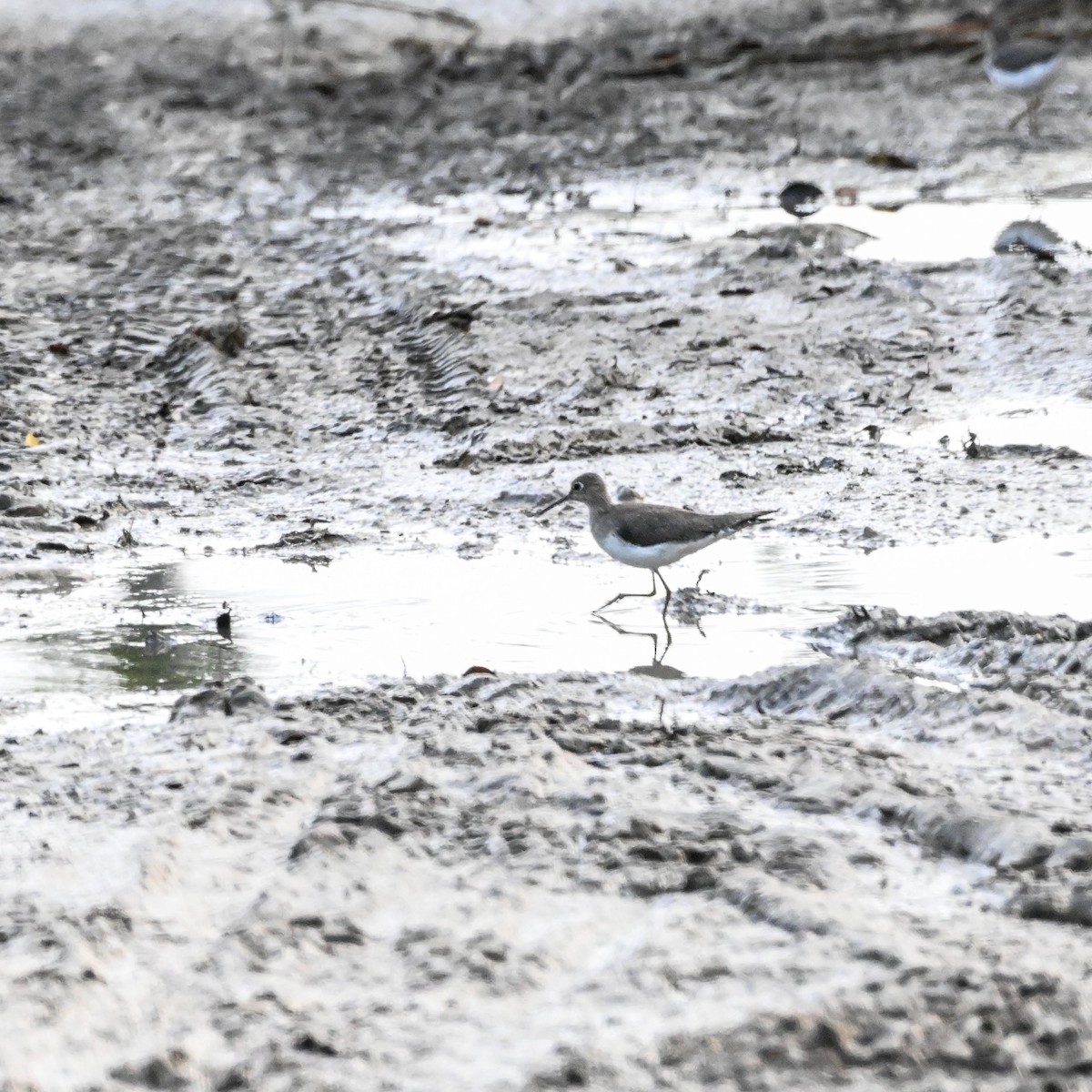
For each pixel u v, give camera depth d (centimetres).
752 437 1783
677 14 4638
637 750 916
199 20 4684
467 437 1803
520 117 3697
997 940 684
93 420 1894
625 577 1361
